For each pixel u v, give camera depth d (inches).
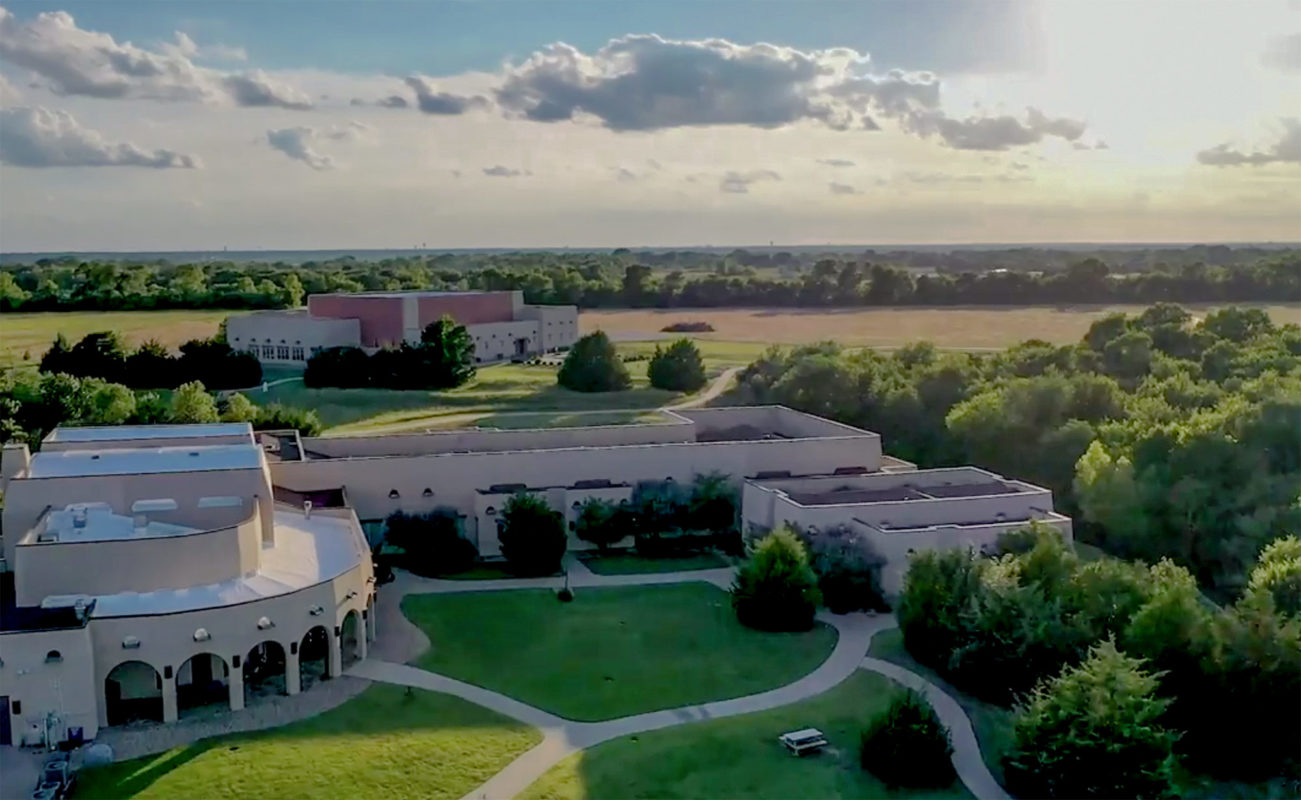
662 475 3203.7
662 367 5846.5
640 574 2874.0
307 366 5654.5
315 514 2659.9
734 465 3245.6
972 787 1793.8
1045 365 4931.1
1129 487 3216.0
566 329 7175.2
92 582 2033.7
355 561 2313.0
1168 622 2022.6
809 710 2049.7
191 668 2097.7
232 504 2317.9
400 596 2657.5
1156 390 4271.7
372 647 2316.7
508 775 1777.8
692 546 3117.6
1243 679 1939.0
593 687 2129.7
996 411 4003.4
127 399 4370.1
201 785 1726.1
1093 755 1684.3
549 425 4781.0
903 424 4507.9
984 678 2121.1
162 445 2748.5
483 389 5595.5
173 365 5531.5
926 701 1951.3
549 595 2684.5
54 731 1873.8
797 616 2464.3
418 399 5319.9
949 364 4795.8
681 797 1723.7
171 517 2279.8
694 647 2351.1
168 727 1932.8
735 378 5876.0
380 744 1868.8
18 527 2249.0
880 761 1801.2
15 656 1855.3
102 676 1916.8
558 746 1882.4
